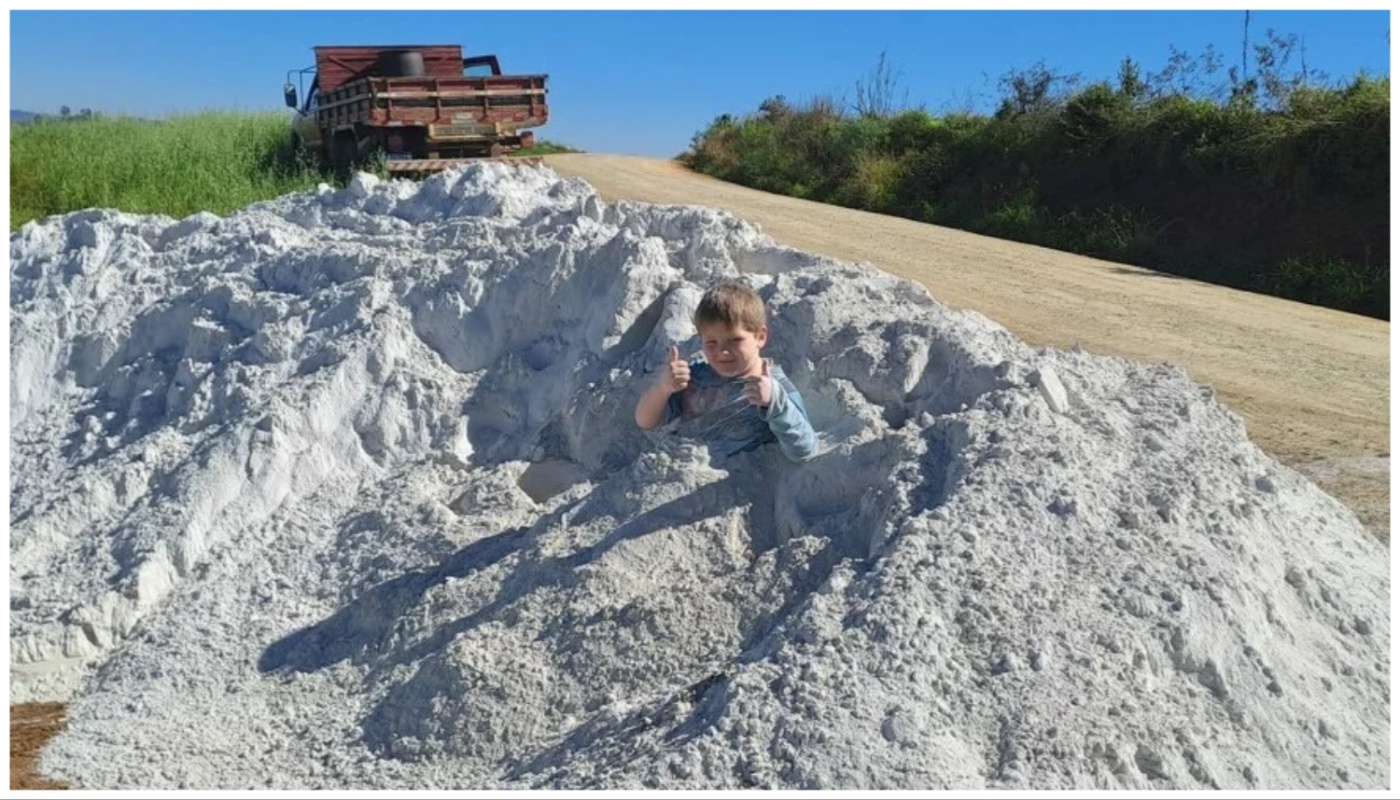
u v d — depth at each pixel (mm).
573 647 4289
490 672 4238
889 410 5078
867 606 3865
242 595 5270
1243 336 11891
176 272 7992
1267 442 8008
